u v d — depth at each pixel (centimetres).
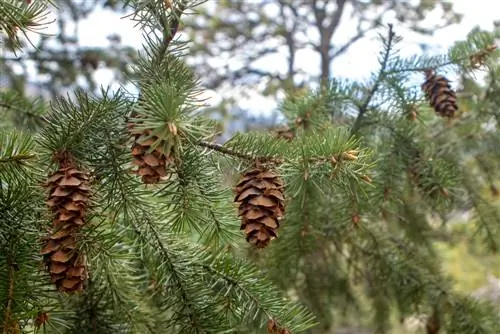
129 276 54
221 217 48
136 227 49
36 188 41
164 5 40
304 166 42
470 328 73
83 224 38
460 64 64
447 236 102
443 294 77
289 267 69
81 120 41
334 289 88
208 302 47
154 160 37
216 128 46
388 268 79
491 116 77
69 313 50
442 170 64
